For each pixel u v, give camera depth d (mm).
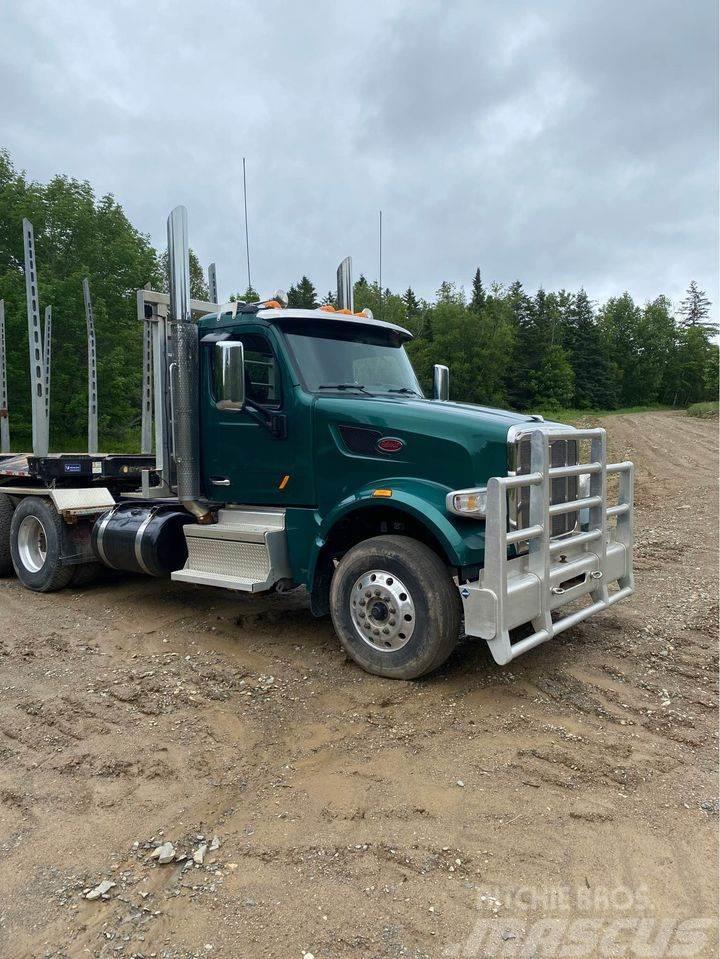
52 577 6957
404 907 2531
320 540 4910
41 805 3250
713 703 4246
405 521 4922
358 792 3303
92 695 4438
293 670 4805
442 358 59562
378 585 4543
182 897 2605
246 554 5312
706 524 10141
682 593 6570
